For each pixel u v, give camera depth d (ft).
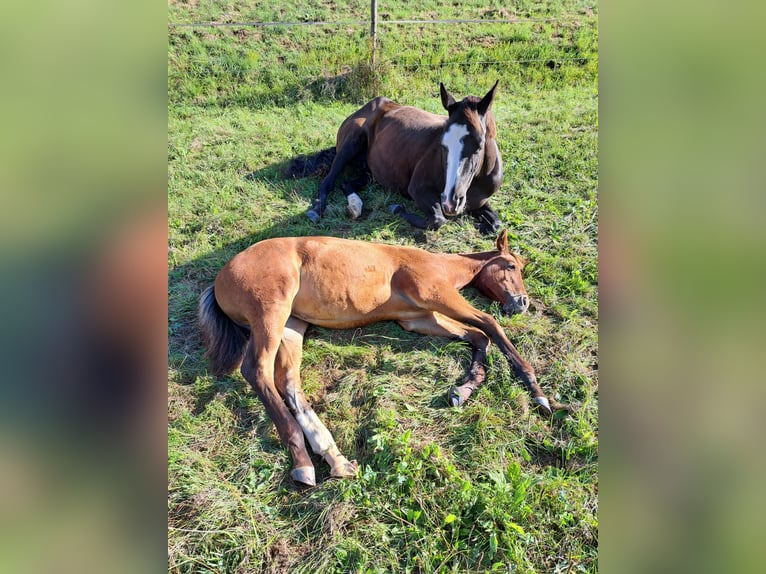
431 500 8.77
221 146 20.13
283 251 11.40
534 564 8.16
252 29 30.22
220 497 8.98
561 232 15.42
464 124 13.92
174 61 27.40
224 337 11.35
